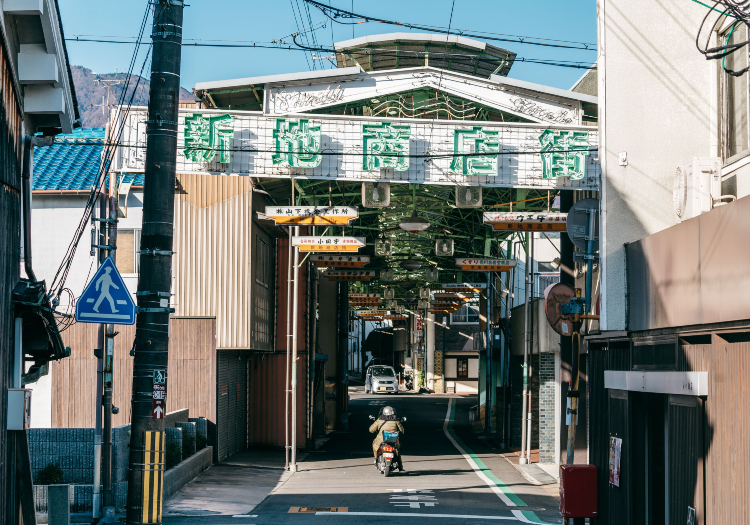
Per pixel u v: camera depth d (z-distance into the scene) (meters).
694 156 11.64
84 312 8.87
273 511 14.56
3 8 8.24
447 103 20.05
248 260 22.31
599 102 11.85
